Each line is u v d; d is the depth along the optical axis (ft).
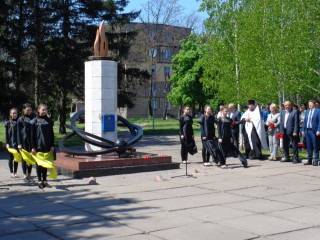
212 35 67.46
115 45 101.19
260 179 34.73
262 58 58.70
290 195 27.61
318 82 58.80
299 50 54.80
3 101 71.05
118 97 104.68
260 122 50.31
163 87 233.55
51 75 94.89
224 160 42.09
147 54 174.70
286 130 46.57
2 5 71.31
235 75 64.18
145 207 24.09
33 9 88.33
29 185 33.09
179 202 25.48
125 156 43.21
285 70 55.11
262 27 58.85
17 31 76.07
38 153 31.14
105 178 36.86
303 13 55.36
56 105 108.78
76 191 29.96
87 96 46.47
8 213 22.86
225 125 42.24
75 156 44.21
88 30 94.58
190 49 165.07
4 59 73.41
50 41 91.50
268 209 23.39
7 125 36.35
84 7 94.73
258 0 59.67
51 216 22.07
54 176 31.91
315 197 26.94
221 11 65.10
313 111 43.68
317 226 19.70
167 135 103.60
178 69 166.50
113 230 19.10
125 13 102.12
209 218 21.33
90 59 46.37
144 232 18.74
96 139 45.42
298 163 45.75
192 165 45.62
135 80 110.93
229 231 18.83
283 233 18.48
